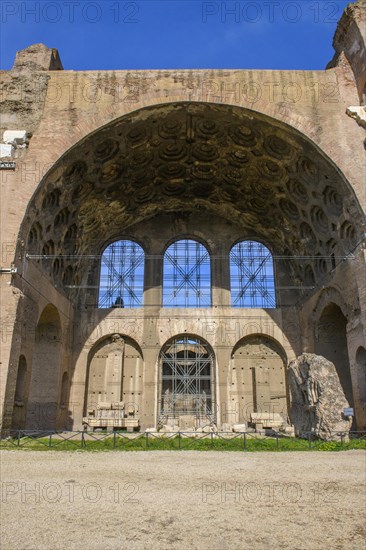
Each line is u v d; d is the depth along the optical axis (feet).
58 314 71.10
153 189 79.97
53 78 61.93
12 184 56.34
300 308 80.79
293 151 63.36
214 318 81.25
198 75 61.67
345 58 63.10
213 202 85.05
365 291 54.80
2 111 60.29
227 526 17.12
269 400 78.28
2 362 49.11
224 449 42.32
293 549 14.71
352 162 57.67
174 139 68.54
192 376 79.51
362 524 17.53
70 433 62.69
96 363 79.66
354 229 59.31
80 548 14.55
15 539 15.30
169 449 42.16
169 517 18.20
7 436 48.26
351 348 59.41
